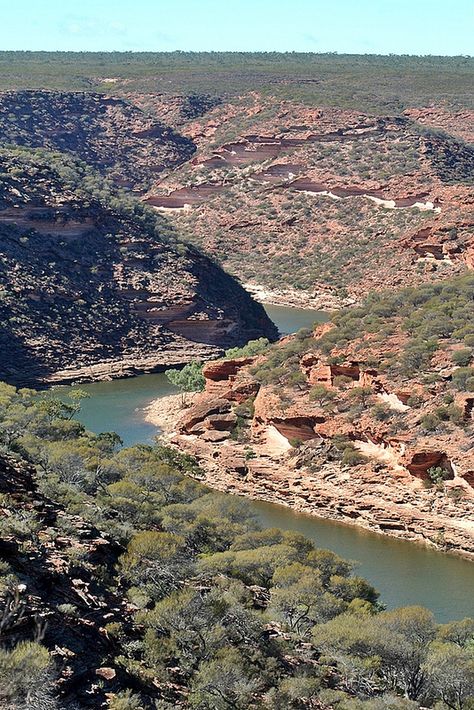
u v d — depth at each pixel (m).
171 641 41.81
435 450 97.12
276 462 108.06
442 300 133.62
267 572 58.53
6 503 48.03
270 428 113.06
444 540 88.94
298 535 66.69
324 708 41.97
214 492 82.00
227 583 52.41
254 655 44.16
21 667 31.42
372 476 100.12
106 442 92.88
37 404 111.50
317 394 112.19
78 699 34.34
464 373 105.25
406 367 110.12
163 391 148.25
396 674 47.94
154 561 49.75
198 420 119.69
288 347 126.94
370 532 93.31
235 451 111.62
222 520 67.19
